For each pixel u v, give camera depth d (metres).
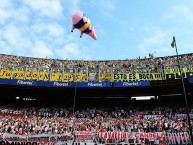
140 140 26.95
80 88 36.47
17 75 36.44
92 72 37.28
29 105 38.97
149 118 32.94
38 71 37.12
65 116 35.66
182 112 33.41
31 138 28.88
